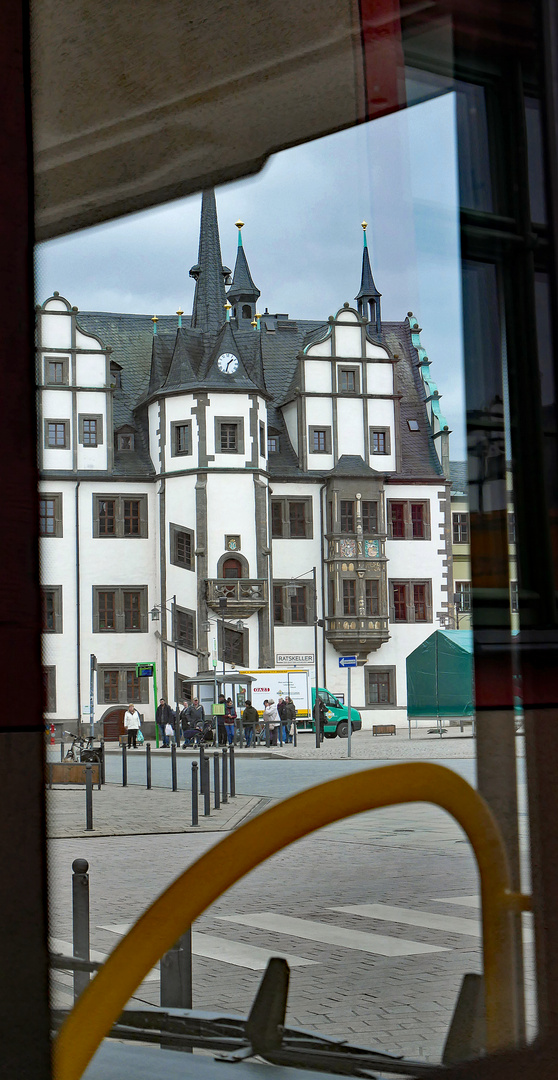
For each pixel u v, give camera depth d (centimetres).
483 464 96
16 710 81
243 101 116
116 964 81
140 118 119
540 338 99
